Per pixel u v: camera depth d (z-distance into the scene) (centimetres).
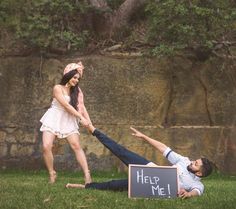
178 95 1183
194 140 1165
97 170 1153
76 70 820
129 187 669
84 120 768
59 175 1079
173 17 1125
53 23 1217
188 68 1182
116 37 1256
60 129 820
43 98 1190
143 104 1177
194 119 1178
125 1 1284
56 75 1195
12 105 1192
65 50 1209
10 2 1182
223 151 1162
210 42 1126
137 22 1289
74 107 816
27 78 1197
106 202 638
